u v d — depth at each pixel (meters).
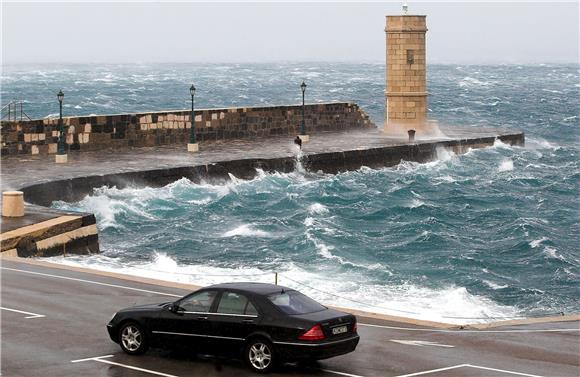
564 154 148.12
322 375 37.22
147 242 79.56
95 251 72.06
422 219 92.56
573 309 63.94
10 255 63.06
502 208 101.38
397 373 37.72
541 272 74.25
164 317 38.62
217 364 38.31
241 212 93.69
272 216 92.06
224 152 115.88
